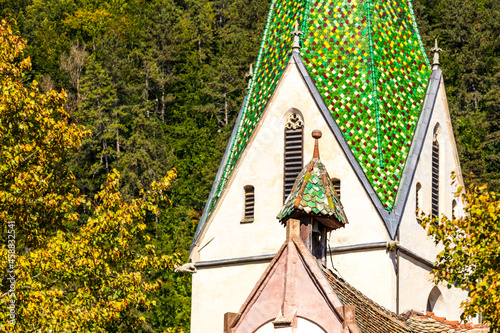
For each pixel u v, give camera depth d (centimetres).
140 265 5528
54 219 5556
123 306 5350
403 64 7206
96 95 16038
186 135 15700
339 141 6800
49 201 5494
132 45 18575
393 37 7244
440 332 6053
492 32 17575
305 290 4784
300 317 4747
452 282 5241
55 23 18350
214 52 18525
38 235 5509
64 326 5084
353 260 6594
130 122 16112
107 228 5456
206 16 18875
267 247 6831
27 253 5584
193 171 14612
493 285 4809
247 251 6881
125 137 15912
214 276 6938
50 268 5253
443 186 7112
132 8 19525
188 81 17488
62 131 5675
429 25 17488
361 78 7006
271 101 7012
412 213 6762
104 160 15262
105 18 18775
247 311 4897
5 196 5344
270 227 6856
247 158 7012
